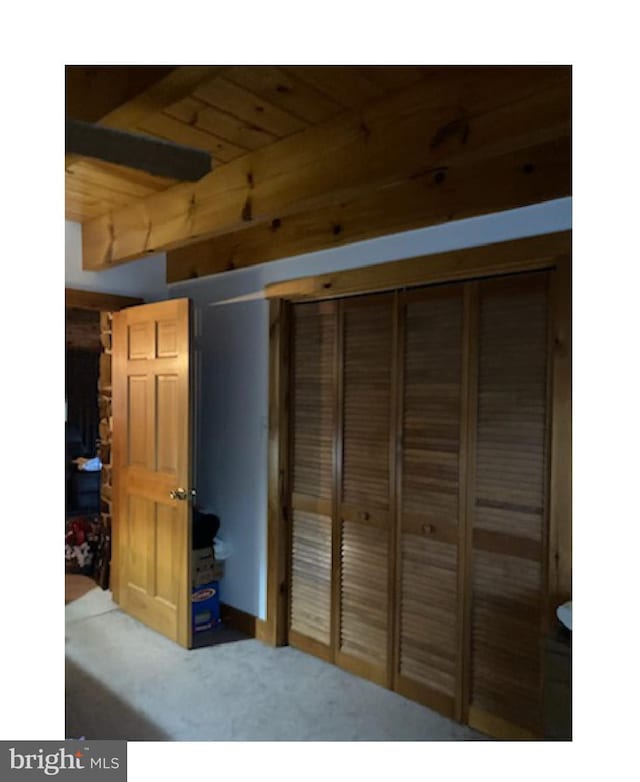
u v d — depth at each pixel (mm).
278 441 2922
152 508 3184
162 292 3617
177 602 3004
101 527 3984
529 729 2092
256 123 1879
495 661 2191
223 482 3248
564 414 1961
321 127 1866
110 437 3855
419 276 2342
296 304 2914
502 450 2164
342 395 2699
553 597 1994
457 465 2293
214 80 1606
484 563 2221
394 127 1686
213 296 3291
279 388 2914
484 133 1513
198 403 3406
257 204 2090
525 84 1452
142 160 1658
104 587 3799
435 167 1642
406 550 2471
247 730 2234
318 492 2832
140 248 2742
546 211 1989
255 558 3066
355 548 2668
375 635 2598
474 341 2232
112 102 1519
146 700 2449
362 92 1690
